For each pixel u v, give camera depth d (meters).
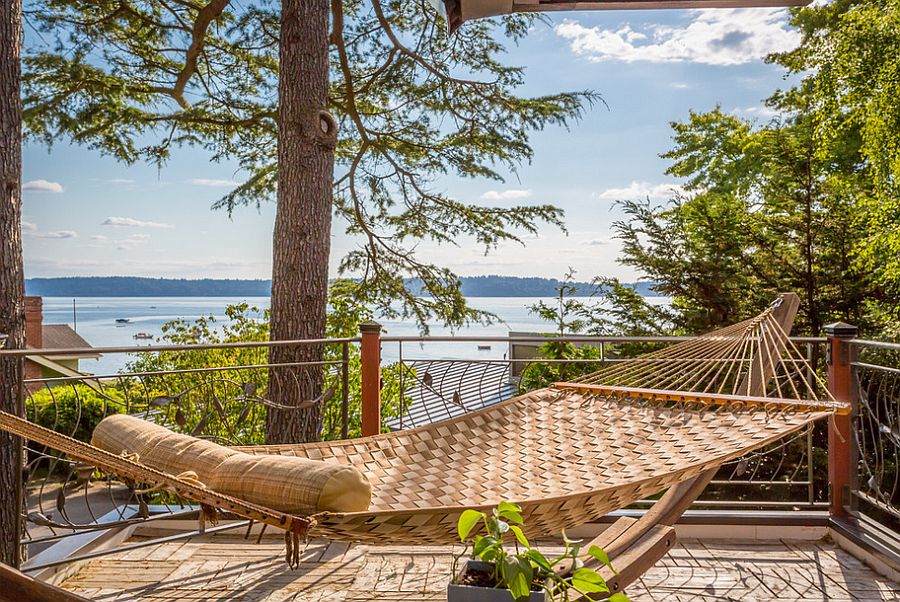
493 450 2.57
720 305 8.71
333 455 2.36
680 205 9.43
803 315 8.59
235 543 3.51
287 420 5.44
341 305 7.36
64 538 3.35
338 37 7.50
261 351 7.09
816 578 3.01
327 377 6.93
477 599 1.39
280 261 5.60
